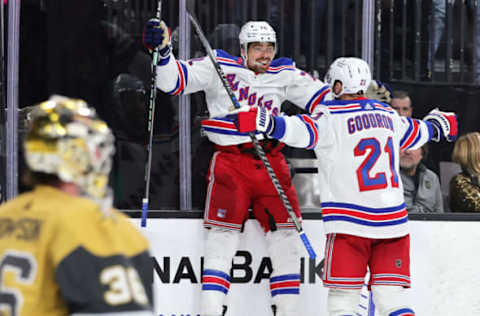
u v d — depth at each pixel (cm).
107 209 599
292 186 1290
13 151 1310
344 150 1142
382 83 1362
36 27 1304
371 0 1372
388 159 1157
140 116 1341
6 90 1304
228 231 1248
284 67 1289
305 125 1133
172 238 1303
